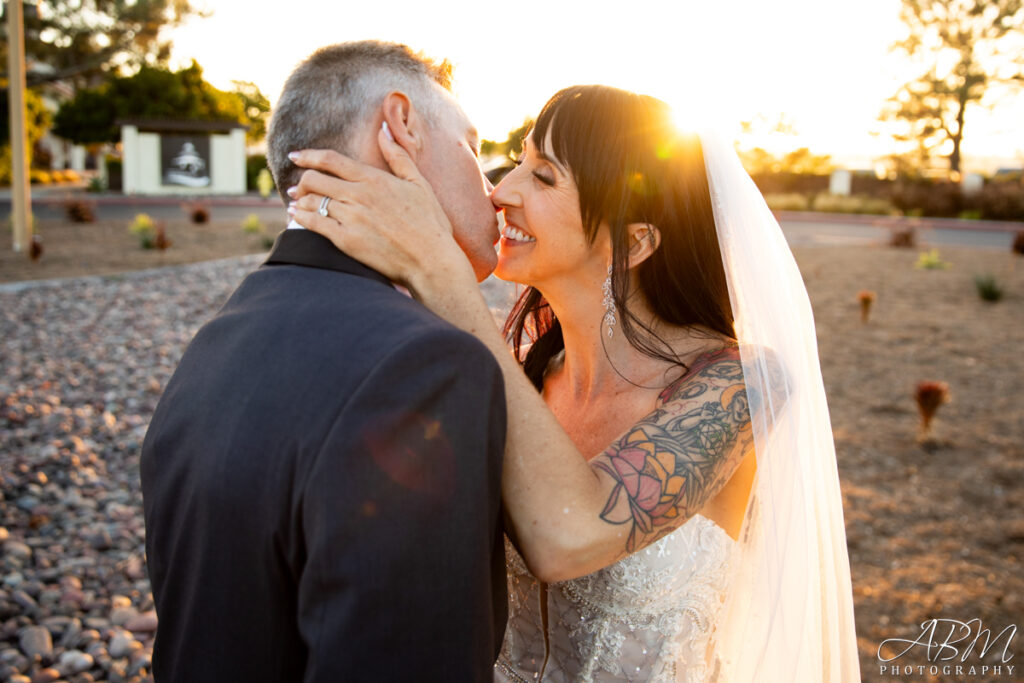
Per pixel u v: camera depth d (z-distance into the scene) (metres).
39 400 5.54
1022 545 3.81
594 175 1.35
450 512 0.90
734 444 1.26
